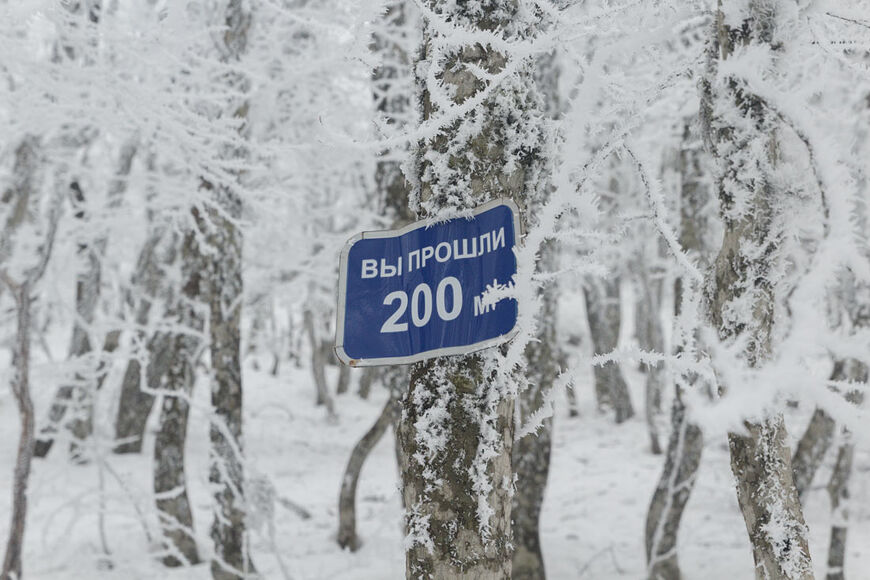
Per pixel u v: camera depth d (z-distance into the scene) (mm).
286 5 7629
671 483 7016
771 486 2057
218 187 6387
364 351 2182
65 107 4441
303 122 8133
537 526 7242
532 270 1765
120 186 9914
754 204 2107
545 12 2338
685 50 3482
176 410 7883
